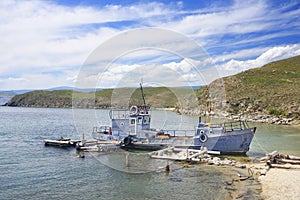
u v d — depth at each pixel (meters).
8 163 27.64
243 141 30.98
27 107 164.25
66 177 22.89
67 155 31.12
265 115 76.19
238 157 29.81
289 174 22.41
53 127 61.03
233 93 102.19
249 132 31.17
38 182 21.72
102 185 20.88
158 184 20.89
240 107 88.00
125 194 19.09
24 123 70.19
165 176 22.69
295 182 20.42
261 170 23.66
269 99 90.69
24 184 21.27
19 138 45.19
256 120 71.56
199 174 23.22
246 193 18.83
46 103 161.88
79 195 19.05
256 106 86.44
